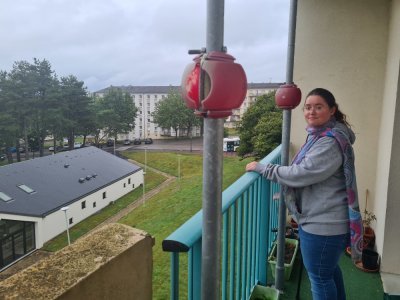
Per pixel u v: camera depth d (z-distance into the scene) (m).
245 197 1.80
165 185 33.28
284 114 2.07
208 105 0.85
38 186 25.08
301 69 3.31
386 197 2.52
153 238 1.01
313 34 3.25
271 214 2.62
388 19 3.03
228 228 1.48
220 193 0.96
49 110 46.75
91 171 30.66
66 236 22.61
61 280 0.75
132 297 0.93
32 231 21.42
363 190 3.25
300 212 1.59
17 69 47.09
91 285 0.78
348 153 1.46
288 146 2.09
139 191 31.69
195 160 42.22
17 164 27.02
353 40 3.16
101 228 1.01
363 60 3.15
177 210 13.59
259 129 14.05
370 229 3.00
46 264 0.81
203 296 1.00
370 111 3.18
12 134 44.06
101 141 58.31
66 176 28.16
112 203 28.53
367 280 2.49
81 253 0.86
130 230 1.00
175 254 1.04
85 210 25.80
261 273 2.30
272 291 2.16
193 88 0.87
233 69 0.85
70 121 48.72
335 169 1.45
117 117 57.66
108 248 0.89
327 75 3.25
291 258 2.50
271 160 2.30
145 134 74.00
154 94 76.50
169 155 45.91
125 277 0.89
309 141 1.55
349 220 1.49
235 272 1.74
